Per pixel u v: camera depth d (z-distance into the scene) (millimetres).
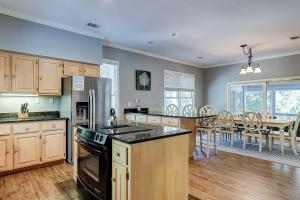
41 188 2650
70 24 3748
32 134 3262
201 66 7926
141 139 1785
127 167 1740
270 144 4688
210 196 2445
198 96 7801
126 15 3322
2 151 2977
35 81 3518
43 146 3383
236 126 5395
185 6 2973
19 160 3131
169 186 2047
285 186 2732
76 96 3621
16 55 3318
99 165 2031
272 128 5434
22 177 3004
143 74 5852
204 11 3139
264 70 6363
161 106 6043
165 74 6574
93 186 2170
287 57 5867
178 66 7000
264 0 2777
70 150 3625
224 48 5336
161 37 4465
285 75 5902
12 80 3270
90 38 4199
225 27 3816
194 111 5344
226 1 2809
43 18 3467
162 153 1977
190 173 3217
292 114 5875
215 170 3355
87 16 3371
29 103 3770
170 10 3117
